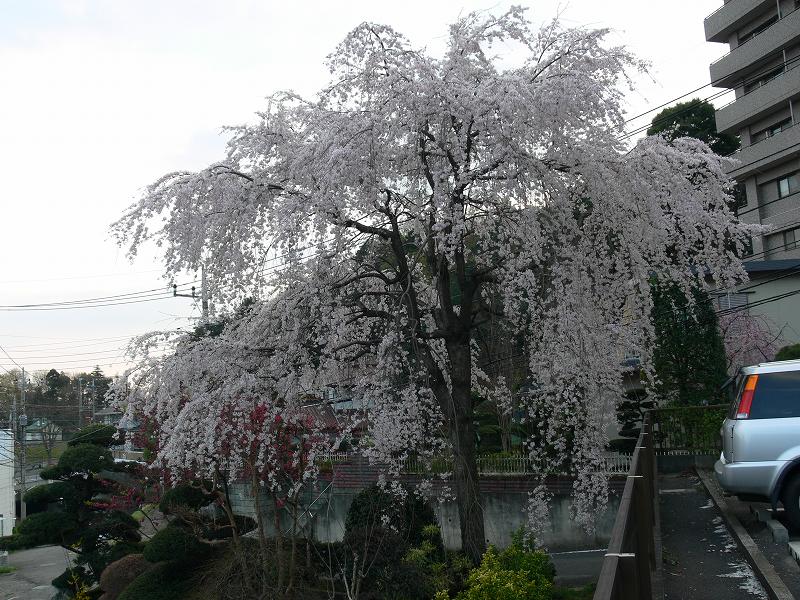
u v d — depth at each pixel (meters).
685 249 10.31
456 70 9.06
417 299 11.20
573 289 9.12
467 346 10.17
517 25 9.16
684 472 12.43
